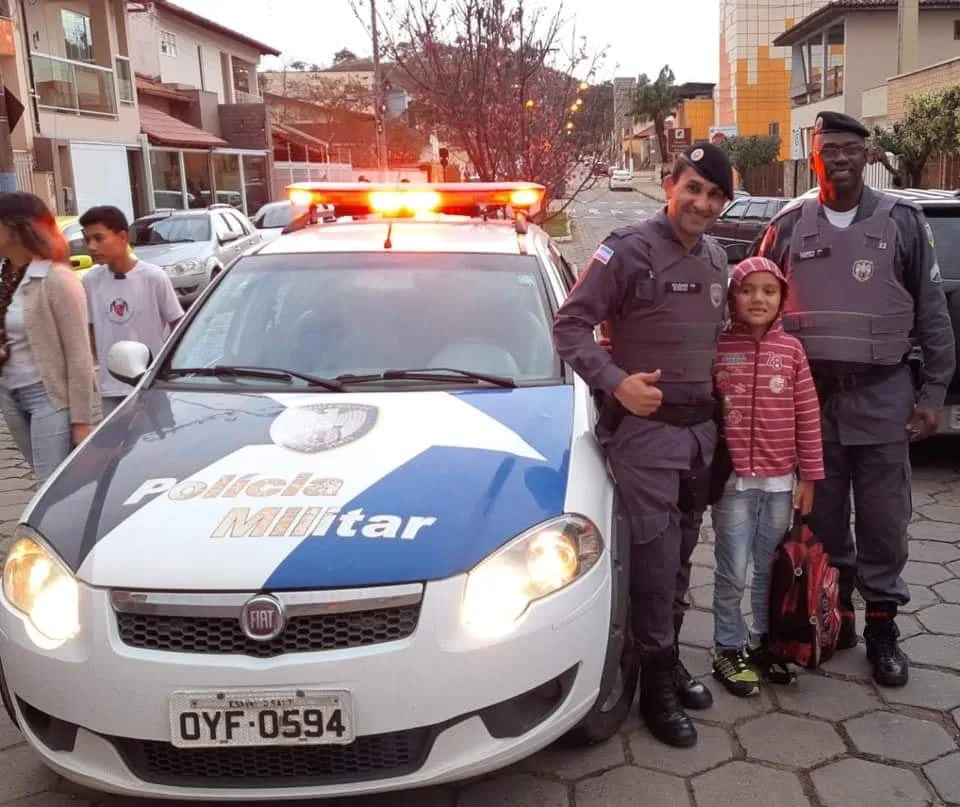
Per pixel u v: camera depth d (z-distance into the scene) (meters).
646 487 2.96
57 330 3.81
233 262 4.05
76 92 20.80
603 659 2.70
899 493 3.37
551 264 4.00
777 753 3.01
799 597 3.25
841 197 3.29
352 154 46.53
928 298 3.30
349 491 2.62
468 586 2.42
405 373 3.36
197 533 2.48
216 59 34.75
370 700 2.35
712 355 2.98
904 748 3.02
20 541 2.67
